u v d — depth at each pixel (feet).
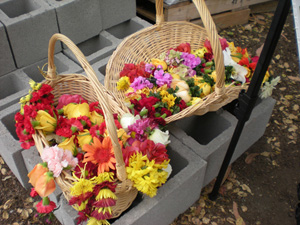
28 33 5.47
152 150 3.29
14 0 5.98
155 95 4.34
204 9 3.62
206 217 4.72
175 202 4.25
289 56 7.86
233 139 4.01
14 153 4.32
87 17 6.12
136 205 3.92
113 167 3.14
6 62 5.50
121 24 7.12
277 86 7.09
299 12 2.54
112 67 4.88
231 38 8.29
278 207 4.90
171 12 7.25
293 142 5.90
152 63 5.10
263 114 5.12
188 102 4.54
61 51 6.19
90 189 3.01
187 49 5.28
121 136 3.55
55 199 4.09
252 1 8.52
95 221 3.25
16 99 5.12
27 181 4.85
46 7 5.58
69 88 4.57
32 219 4.61
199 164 4.26
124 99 4.62
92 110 4.31
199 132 5.63
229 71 4.71
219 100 4.09
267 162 5.52
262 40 8.31
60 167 3.13
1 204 4.76
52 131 3.89
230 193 5.04
